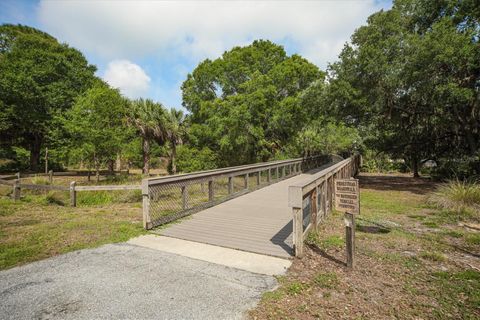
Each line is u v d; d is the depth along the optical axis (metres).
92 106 12.81
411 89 10.05
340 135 19.19
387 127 14.36
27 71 18.94
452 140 13.76
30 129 19.70
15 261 3.29
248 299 2.47
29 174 18.05
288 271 3.10
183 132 19.47
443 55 8.16
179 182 5.49
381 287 2.75
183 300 2.44
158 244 4.03
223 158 17.75
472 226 5.14
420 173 19.09
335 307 2.37
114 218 5.68
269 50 19.84
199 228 4.82
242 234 4.48
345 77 10.80
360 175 18.55
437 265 3.35
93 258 3.44
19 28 23.19
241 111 15.15
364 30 10.66
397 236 4.51
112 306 2.32
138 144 17.81
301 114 15.91
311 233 4.40
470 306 2.41
